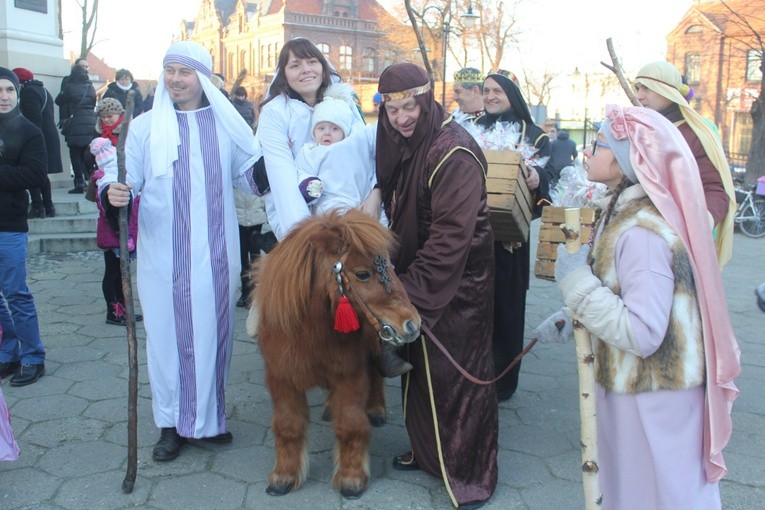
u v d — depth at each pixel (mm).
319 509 3191
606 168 2383
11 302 4441
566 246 2371
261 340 3213
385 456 3717
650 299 2170
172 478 3441
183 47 3484
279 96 3729
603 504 2443
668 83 3934
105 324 5891
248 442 3844
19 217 4387
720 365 2229
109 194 3215
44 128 8453
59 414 4141
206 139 3537
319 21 62844
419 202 3100
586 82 34906
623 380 2312
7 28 10219
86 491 3311
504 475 3541
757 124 15711
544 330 2678
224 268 3586
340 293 2787
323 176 3520
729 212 3803
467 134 3094
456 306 3129
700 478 2303
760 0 33219
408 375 3297
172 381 3553
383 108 3094
